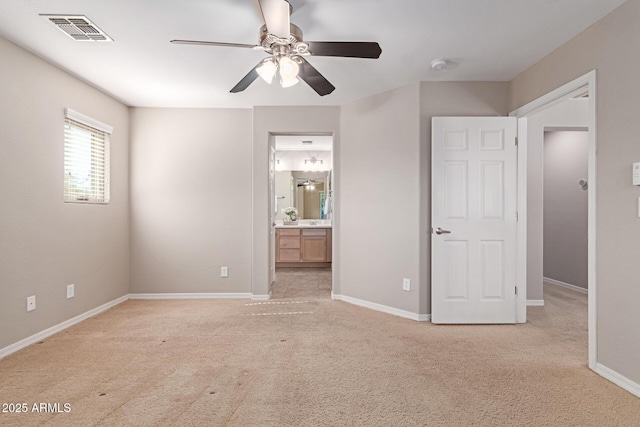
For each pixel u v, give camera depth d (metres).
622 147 2.15
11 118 2.62
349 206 4.13
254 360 2.52
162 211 4.30
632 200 2.08
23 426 1.73
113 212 3.95
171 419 1.80
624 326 2.12
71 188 3.32
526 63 3.05
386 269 3.73
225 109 4.33
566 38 2.59
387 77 3.36
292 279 5.60
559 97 2.75
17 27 2.41
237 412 1.86
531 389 2.11
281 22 1.89
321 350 2.70
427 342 2.86
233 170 4.35
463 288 3.35
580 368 2.39
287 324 3.33
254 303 4.10
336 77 3.36
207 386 2.14
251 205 4.36
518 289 3.37
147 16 2.28
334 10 2.22
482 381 2.21
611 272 2.22
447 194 3.35
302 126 4.23
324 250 6.71
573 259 4.86
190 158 4.32
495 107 3.47
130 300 4.23
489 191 3.34
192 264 4.33
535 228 4.06
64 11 2.21
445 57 2.92
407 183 3.55
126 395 2.03
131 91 3.72
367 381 2.21
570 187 4.92
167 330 3.16
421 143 3.44
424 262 3.45
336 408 1.90
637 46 2.04
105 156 3.82
